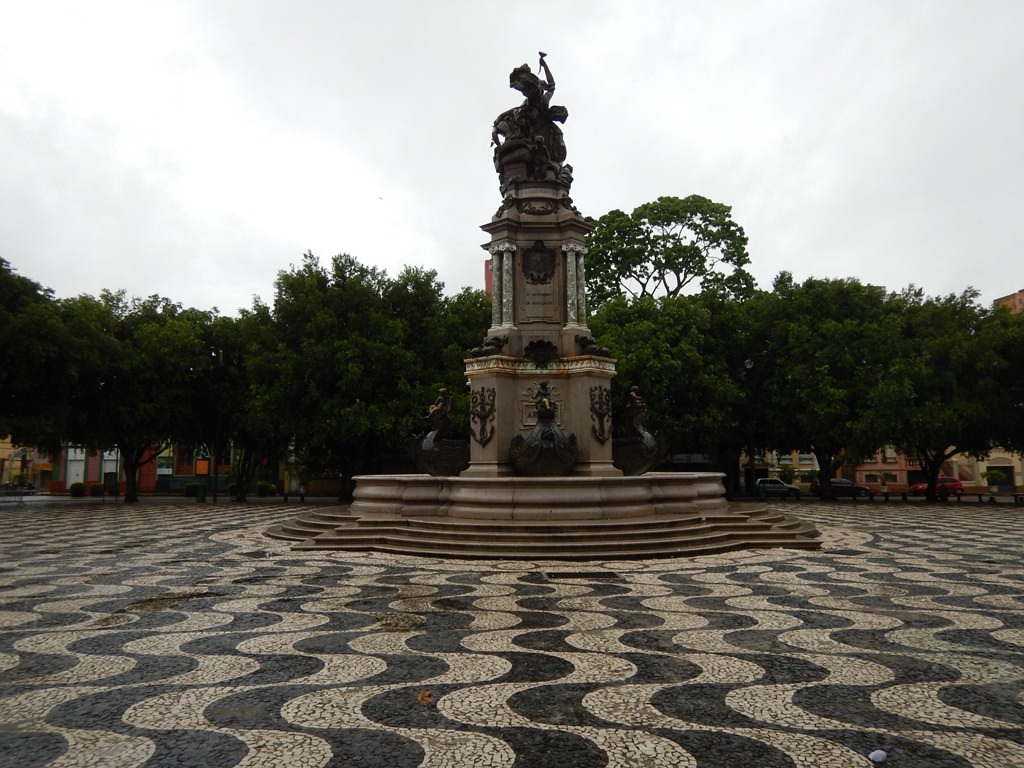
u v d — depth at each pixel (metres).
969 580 10.34
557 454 15.78
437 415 18.09
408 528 14.17
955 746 4.26
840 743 4.32
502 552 12.47
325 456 36.56
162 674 5.82
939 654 6.35
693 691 5.32
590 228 18.33
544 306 17.78
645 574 10.82
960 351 31.97
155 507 31.94
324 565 11.95
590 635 7.09
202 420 38.03
